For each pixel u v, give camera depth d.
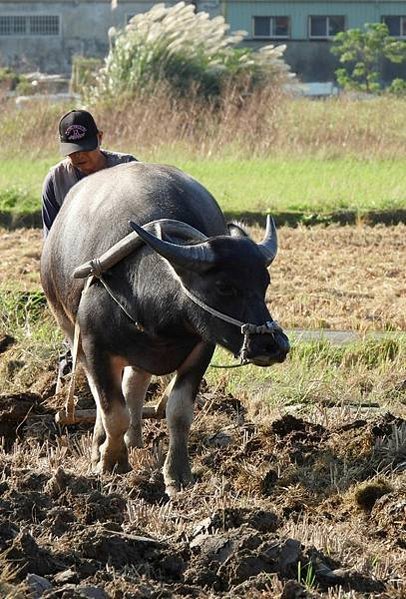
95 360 16.28
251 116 55.81
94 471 16.59
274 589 12.22
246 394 20.73
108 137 53.75
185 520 14.47
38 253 33.12
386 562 13.51
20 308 25.14
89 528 13.43
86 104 59.06
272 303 27.84
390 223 39.53
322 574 12.77
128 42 60.97
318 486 16.48
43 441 18.14
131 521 14.20
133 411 17.89
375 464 17.06
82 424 18.77
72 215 17.17
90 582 12.34
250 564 12.64
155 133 53.69
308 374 21.73
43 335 23.02
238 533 13.06
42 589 12.13
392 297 28.95
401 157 54.16
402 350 23.31
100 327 16.11
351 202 40.91
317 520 15.23
